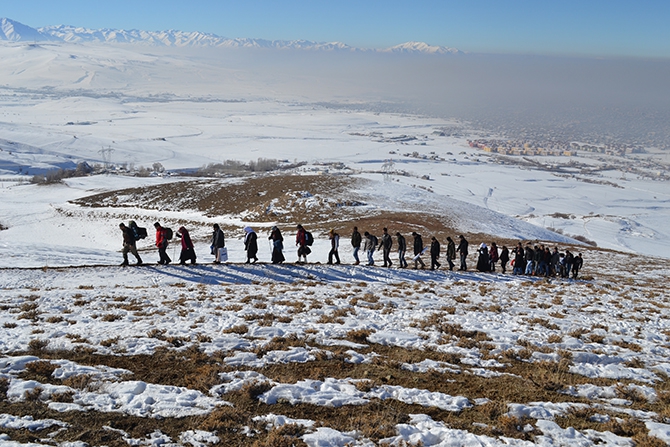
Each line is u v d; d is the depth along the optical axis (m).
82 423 7.35
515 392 9.41
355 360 10.71
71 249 36.91
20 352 10.25
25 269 22.67
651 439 7.41
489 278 25.92
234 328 12.49
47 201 82.19
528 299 19.92
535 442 7.36
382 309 16.12
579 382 10.10
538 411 8.38
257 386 8.81
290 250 42.03
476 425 7.88
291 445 6.97
